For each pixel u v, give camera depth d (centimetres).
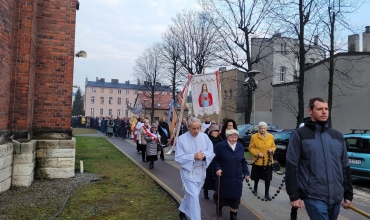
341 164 350
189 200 502
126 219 550
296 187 344
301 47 1889
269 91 3072
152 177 941
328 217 346
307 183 344
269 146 744
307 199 343
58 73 898
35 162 838
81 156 1406
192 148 527
